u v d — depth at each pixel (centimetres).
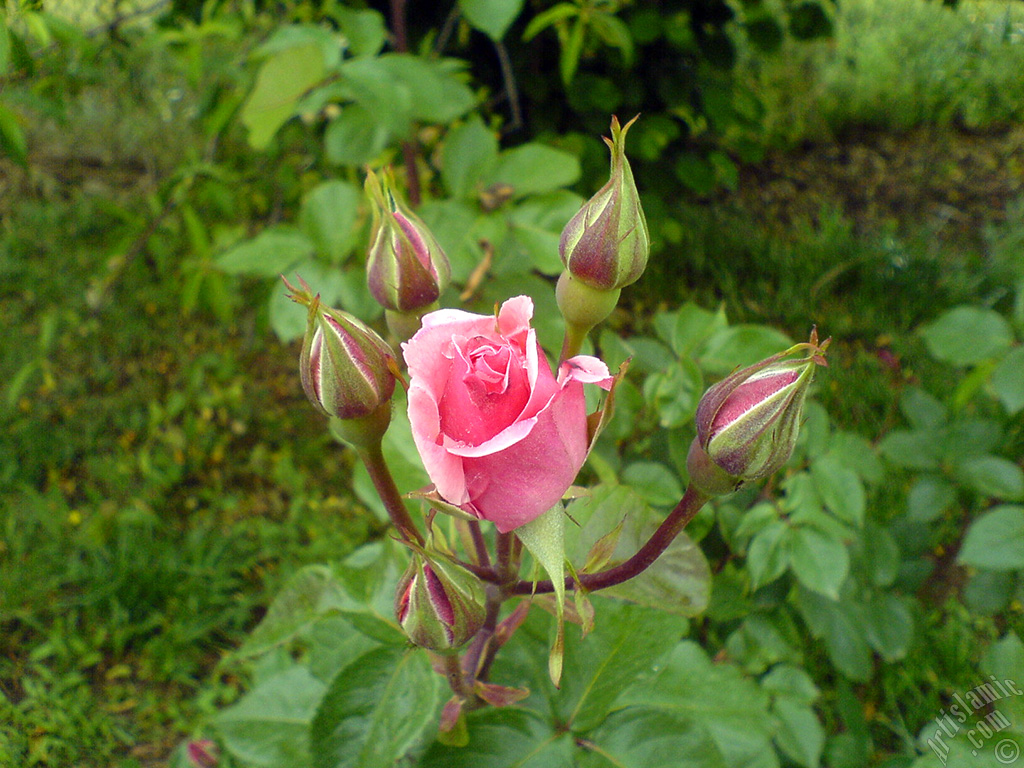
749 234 103
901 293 90
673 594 24
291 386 89
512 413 17
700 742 26
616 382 18
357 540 73
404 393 24
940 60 136
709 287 96
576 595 20
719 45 91
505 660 27
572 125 88
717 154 92
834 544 37
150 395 85
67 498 76
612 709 27
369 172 21
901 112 132
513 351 17
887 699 56
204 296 65
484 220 39
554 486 17
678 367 34
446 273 22
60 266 96
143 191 106
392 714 22
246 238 95
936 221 107
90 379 86
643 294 96
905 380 81
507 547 21
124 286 93
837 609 45
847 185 118
